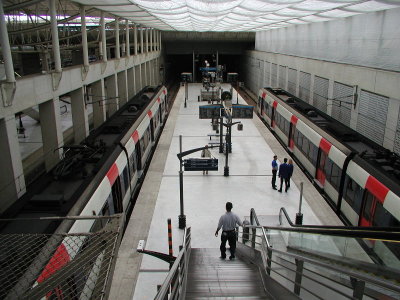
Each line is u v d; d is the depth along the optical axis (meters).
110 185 11.46
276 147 21.77
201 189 15.98
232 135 24.20
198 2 13.58
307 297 5.64
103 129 16.75
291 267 6.62
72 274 3.66
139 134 17.45
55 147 14.79
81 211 8.84
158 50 48.84
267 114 28.38
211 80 46.19
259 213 13.91
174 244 11.82
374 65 18.22
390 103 15.88
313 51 27.20
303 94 28.42
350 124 20.05
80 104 18.17
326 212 13.88
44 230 7.79
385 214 10.28
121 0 13.32
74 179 11.12
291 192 15.66
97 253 3.63
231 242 9.89
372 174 11.43
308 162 17.92
